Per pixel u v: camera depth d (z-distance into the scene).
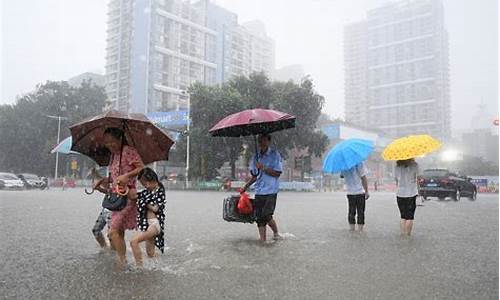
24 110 59.81
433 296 3.54
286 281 4.02
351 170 7.98
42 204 15.02
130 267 4.64
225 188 38.44
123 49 86.00
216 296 3.54
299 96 41.56
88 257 5.23
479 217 10.79
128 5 85.69
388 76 102.88
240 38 101.31
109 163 5.35
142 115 5.01
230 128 6.42
